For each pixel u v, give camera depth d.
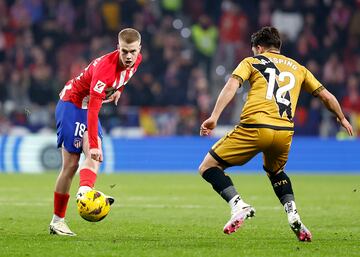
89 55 64.06
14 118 58.38
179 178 48.50
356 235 22.09
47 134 57.09
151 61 64.88
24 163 54.69
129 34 19.89
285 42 67.25
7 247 18.77
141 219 26.31
